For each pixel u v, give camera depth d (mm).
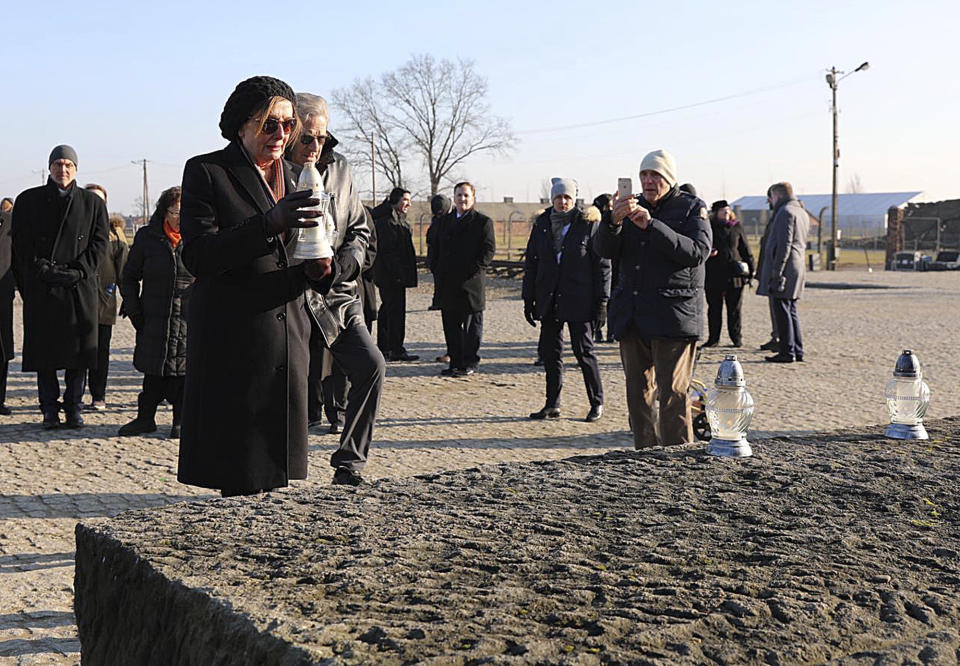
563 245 8578
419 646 1595
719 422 3346
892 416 3645
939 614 1838
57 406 8344
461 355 11539
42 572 4516
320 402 8164
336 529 2305
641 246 5922
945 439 3543
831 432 3727
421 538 2232
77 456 7188
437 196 11727
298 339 3688
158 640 1953
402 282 12672
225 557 2084
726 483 2824
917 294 27156
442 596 1852
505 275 35375
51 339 8031
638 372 6113
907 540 2285
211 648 1761
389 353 12875
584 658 1558
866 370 11742
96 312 8234
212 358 3559
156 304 7746
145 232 7754
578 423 8641
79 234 8125
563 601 1835
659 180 6027
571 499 2633
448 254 11359
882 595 1901
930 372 11445
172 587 1930
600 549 2174
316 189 3631
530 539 2242
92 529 2309
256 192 3641
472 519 2414
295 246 3672
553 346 8773
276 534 2262
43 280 7996
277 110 3650
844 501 2629
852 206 100500
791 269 12281
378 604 1805
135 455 7230
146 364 7773
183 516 2422
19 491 6094
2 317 8875
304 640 1616
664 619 1741
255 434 3553
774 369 11820
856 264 53906
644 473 2951
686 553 2146
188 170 3604
